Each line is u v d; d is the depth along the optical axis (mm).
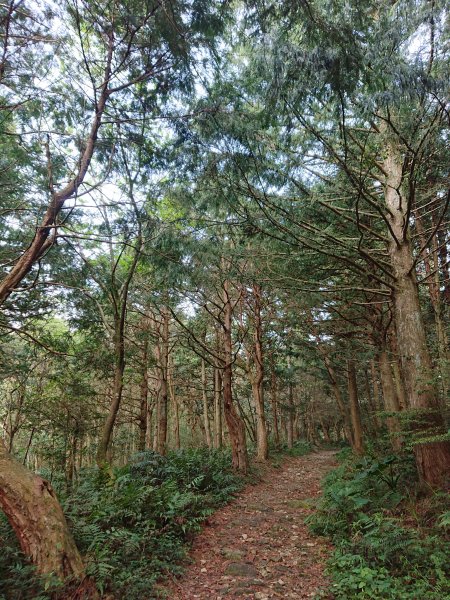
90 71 5746
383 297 10102
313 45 4348
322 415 30953
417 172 6020
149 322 14914
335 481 9266
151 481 8195
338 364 15156
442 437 5156
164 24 4789
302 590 4352
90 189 5742
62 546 3791
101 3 5066
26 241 8258
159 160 6566
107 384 15883
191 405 26328
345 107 5121
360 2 4266
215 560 5406
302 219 7020
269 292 12555
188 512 6875
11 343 12094
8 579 3564
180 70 5473
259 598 4219
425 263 9938
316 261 8320
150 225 7738
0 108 5656
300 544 5930
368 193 6605
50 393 13266
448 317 9961
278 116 5492
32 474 4105
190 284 9273
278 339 16188
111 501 6004
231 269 8570
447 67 4520
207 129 5715
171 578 4719
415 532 4719
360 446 13992
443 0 4254
